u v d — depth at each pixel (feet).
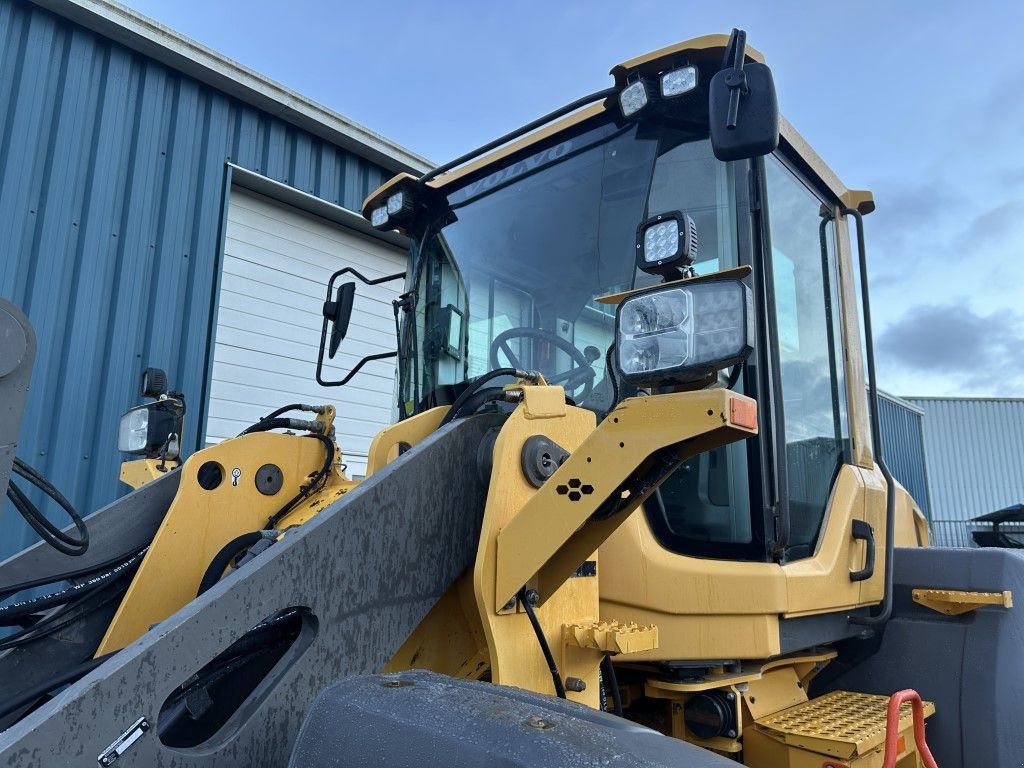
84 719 3.28
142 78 18.24
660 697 6.31
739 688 6.34
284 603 4.07
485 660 5.34
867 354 8.46
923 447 51.75
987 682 7.51
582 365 7.18
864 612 8.09
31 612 5.74
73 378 16.22
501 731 3.02
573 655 5.21
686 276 5.02
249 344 20.51
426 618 5.14
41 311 15.96
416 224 9.34
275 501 7.64
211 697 4.60
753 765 6.27
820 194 8.84
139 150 17.93
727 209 6.75
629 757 2.90
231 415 19.94
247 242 20.70
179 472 7.61
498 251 8.20
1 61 15.99
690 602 5.94
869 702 7.34
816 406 7.95
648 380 4.74
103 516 7.00
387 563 4.61
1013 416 68.80
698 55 6.67
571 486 4.78
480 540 4.89
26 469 5.22
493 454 5.17
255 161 20.26
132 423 8.60
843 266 9.12
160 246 18.02
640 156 7.29
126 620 6.20
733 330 4.42
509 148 8.34
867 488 8.21
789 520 6.82
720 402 4.42
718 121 5.08
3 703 4.78
